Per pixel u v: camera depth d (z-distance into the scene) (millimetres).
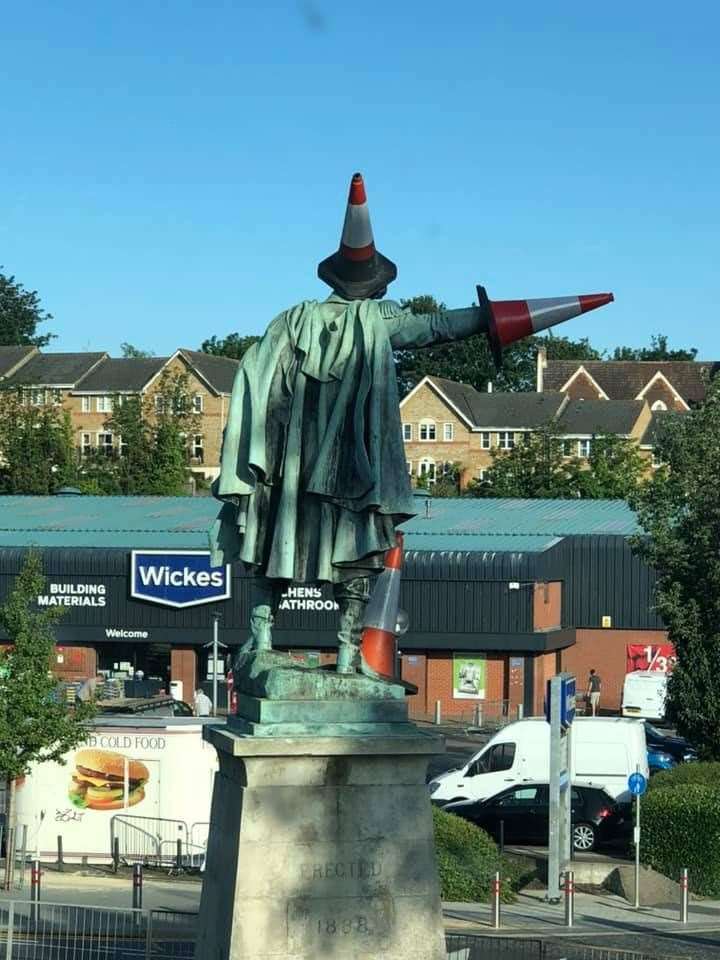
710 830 31531
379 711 12297
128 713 37781
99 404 130000
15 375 131125
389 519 12734
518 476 96500
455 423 121938
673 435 40906
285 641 61438
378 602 14320
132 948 23141
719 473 39312
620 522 66938
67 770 32094
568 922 27109
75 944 22812
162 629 62406
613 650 64500
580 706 63000
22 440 103000
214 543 13258
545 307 12891
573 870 31438
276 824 11984
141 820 31922
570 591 64812
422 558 60562
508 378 149625
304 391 12789
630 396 135000
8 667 30469
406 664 61344
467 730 55719
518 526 65938
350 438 12609
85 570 62875
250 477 12781
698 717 37312
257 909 11891
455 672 60844
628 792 38000
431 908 12133
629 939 25984
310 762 12047
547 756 38531
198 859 31984
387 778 12156
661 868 31734
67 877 30203
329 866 12016
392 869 12094
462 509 71188
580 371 136375
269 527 12898
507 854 34062
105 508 72750
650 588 63906
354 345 12719
